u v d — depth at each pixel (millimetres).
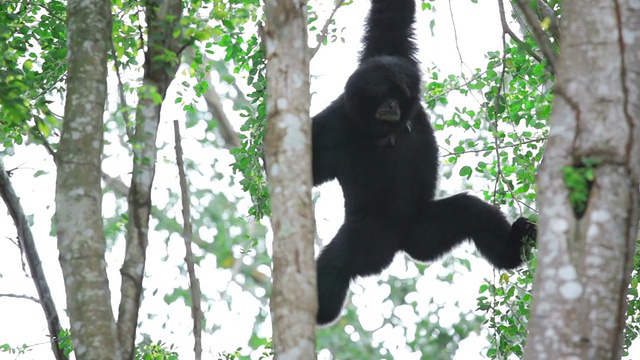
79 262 10305
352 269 15039
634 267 13461
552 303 8273
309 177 9836
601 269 8266
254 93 14352
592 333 8125
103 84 11062
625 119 8641
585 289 8227
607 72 8773
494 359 13789
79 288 10219
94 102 10891
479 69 16719
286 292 9344
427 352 29297
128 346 10484
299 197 9711
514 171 15312
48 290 13875
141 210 11086
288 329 9195
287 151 9859
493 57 15508
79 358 10008
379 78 14422
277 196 9750
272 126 9992
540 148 14625
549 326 8211
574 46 8961
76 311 10164
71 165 10609
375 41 16359
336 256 14992
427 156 15352
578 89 8789
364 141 15016
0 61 11867
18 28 14648
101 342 10023
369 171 15078
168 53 10984
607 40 8867
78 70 10984
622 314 8273
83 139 10719
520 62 15258
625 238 8430
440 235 15211
